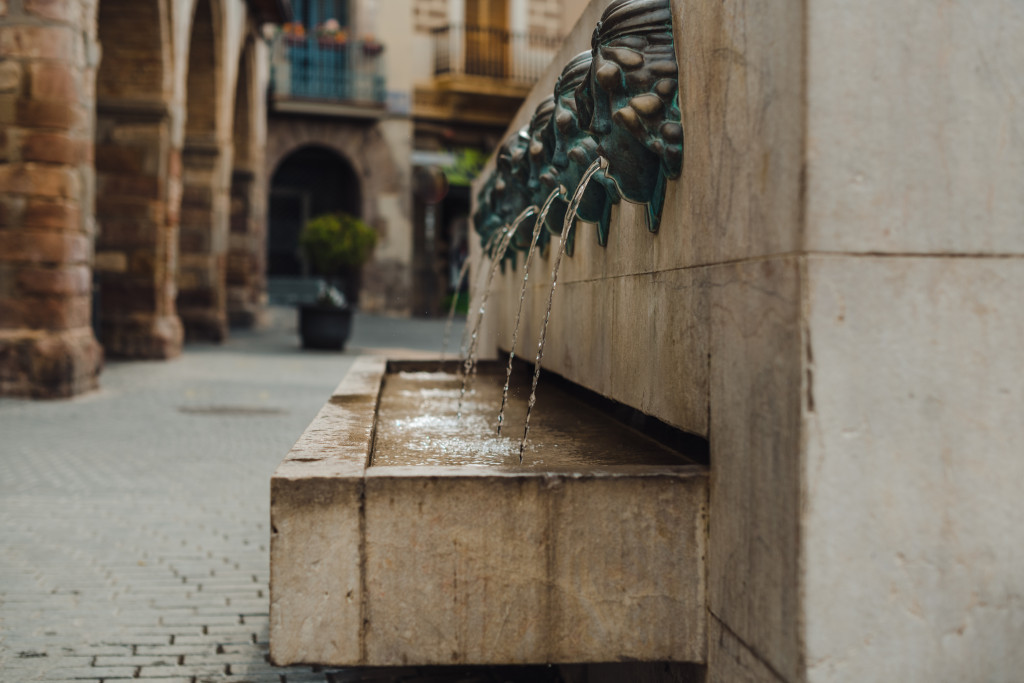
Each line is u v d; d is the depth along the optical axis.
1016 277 1.62
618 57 2.14
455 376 5.30
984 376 1.61
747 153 1.77
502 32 28.81
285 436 7.93
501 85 28.34
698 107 2.02
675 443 2.73
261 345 18.11
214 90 18.05
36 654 3.18
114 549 4.48
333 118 27.62
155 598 3.80
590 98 2.37
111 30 13.35
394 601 1.91
